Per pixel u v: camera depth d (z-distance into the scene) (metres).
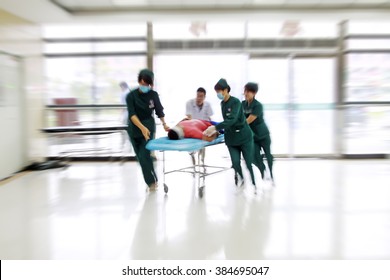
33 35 5.85
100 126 5.86
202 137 3.79
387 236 2.75
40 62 6.13
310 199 3.78
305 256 2.41
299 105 6.58
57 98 6.58
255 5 5.41
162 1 5.22
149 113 4.01
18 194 4.11
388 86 6.40
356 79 6.39
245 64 6.45
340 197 3.84
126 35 6.39
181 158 6.59
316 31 6.34
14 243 2.66
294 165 5.79
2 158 4.97
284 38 6.35
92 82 6.54
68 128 5.54
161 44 6.41
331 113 6.58
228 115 3.70
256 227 2.96
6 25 5.00
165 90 6.55
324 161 6.18
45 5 4.84
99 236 2.79
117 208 3.53
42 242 2.67
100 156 6.52
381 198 3.79
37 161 5.99
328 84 6.52
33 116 5.85
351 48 6.29
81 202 3.76
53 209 3.52
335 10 5.56
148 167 4.10
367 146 6.55
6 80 5.09
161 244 2.62
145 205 3.62
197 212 3.37
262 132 4.26
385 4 5.41
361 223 3.04
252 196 3.92
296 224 3.02
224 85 3.65
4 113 5.04
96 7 5.46
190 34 6.37
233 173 5.19
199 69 6.56
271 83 6.52
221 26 6.33
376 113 6.45
